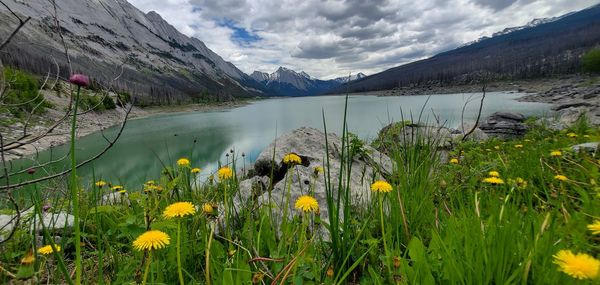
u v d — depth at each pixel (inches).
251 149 861.8
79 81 40.8
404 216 78.1
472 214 73.2
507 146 270.2
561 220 72.4
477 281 53.2
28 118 95.5
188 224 89.0
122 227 73.5
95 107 101.9
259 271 61.1
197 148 1042.7
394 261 58.8
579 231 62.5
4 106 89.4
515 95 3528.5
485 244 58.1
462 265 55.4
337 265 69.1
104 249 85.4
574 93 2775.6
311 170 154.0
